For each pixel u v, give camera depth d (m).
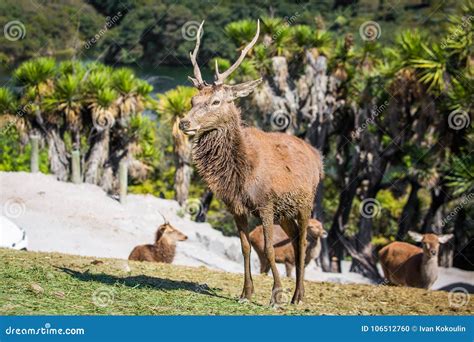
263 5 41.62
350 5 42.19
